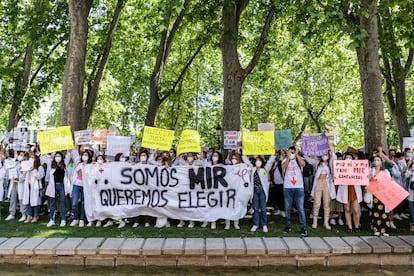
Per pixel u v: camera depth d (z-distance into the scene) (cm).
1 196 1095
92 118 3097
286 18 1759
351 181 885
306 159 1111
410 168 1008
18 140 1719
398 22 1462
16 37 2061
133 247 773
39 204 1015
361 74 1245
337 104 2983
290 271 748
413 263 760
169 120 2875
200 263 766
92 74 1947
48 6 1625
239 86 1381
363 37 882
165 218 989
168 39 1736
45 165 1100
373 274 729
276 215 1126
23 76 2072
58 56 2284
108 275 732
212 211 979
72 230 930
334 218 1061
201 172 996
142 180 996
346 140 3353
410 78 2198
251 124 3581
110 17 1970
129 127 3862
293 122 3588
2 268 755
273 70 2723
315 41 1816
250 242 808
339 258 763
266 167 990
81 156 1045
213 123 4322
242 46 2014
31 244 792
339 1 1050
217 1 1512
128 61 2280
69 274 734
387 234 864
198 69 3184
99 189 991
